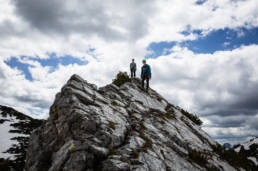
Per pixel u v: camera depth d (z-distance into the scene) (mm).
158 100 14883
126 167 4785
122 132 6867
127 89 14047
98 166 4883
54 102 8773
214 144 11648
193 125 13000
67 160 5078
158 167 5621
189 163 7129
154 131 8438
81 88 8891
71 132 6445
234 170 9117
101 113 7523
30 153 7586
